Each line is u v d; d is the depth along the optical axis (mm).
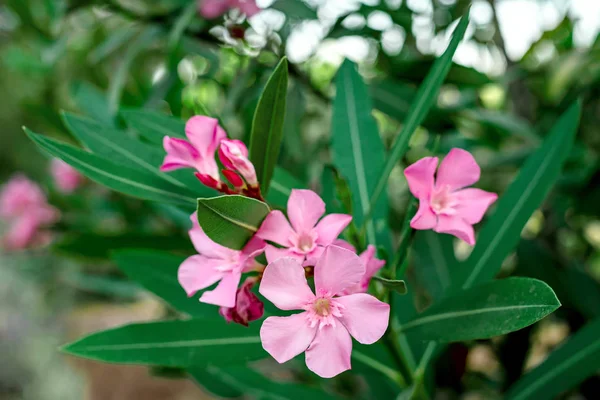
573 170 555
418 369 356
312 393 429
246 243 278
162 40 579
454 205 298
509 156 558
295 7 500
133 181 318
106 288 732
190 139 302
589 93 556
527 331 519
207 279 290
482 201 297
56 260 1246
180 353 329
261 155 308
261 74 519
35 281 1276
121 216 688
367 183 384
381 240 375
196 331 334
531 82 615
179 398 1057
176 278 395
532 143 553
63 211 729
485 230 373
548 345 638
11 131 2035
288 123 508
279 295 267
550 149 368
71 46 698
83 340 319
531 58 597
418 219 288
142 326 329
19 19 635
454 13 565
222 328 338
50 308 1288
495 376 631
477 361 672
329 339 265
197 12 510
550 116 586
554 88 566
